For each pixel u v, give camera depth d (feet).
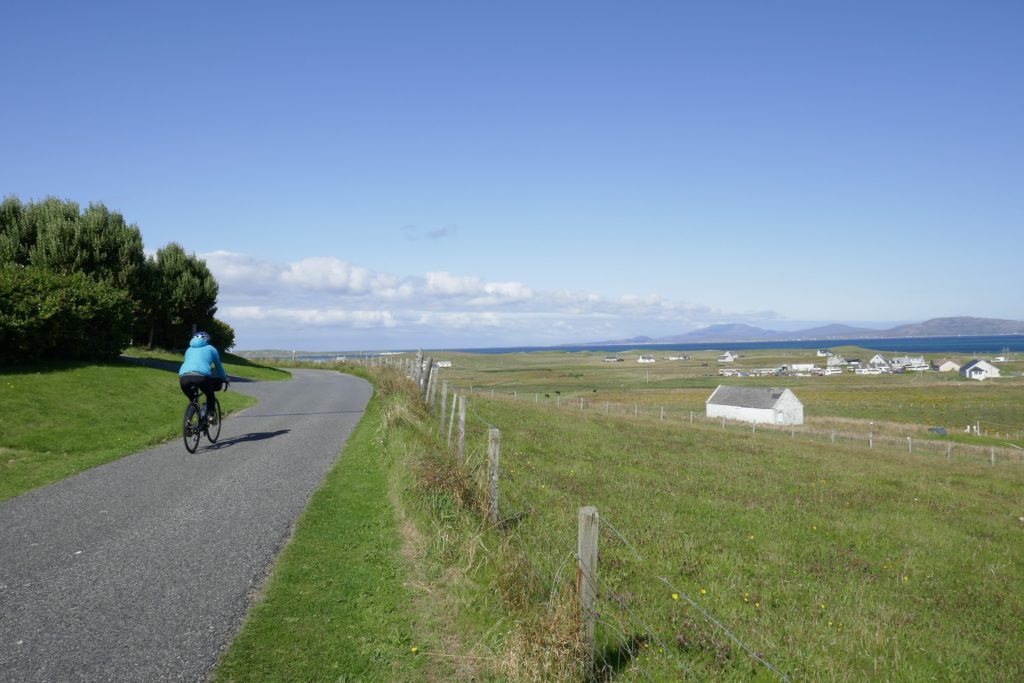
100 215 111.45
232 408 69.21
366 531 26.43
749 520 44.27
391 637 17.76
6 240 103.40
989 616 29.30
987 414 264.72
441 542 24.25
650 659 18.62
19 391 55.52
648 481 54.70
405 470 33.12
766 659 20.74
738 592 28.45
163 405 64.03
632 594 25.43
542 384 463.42
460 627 18.49
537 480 46.93
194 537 25.09
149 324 136.05
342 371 164.66
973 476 91.35
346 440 48.42
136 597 19.48
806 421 246.06
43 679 14.71
